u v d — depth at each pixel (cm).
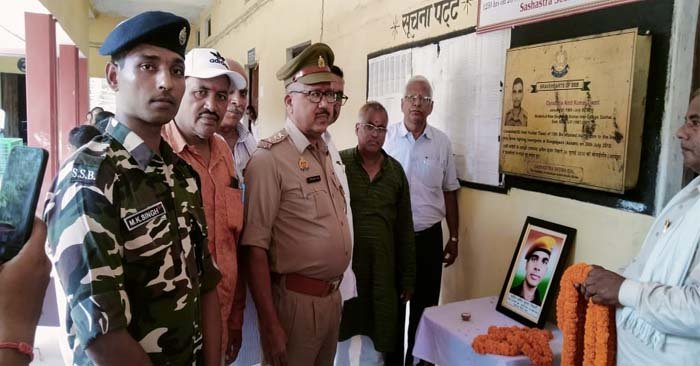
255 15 689
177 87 102
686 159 126
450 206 259
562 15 193
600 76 175
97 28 1237
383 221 222
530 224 207
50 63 413
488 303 212
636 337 124
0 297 65
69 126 648
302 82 168
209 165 161
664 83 160
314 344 172
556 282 184
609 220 178
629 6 169
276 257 170
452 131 263
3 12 404
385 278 221
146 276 95
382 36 335
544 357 160
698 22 153
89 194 86
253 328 204
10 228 67
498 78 229
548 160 199
